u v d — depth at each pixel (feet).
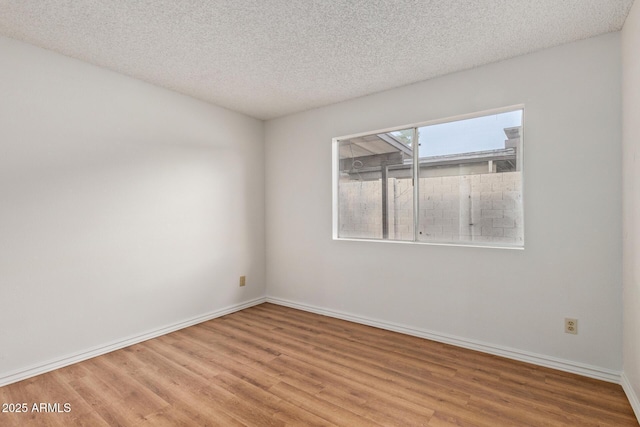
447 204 9.76
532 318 8.18
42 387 7.10
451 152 9.68
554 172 7.86
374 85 10.19
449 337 9.39
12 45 7.38
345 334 10.15
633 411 6.17
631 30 6.34
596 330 7.43
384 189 10.93
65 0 6.15
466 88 9.11
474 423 5.90
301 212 12.71
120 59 8.46
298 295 12.86
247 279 13.04
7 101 7.29
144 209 9.75
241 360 8.39
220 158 12.02
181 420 6.00
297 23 6.97
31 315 7.60
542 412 6.19
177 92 10.66
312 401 6.59
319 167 12.20
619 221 7.16
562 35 7.39
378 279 10.77
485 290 8.83
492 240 9.06
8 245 7.29
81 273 8.42
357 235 11.52
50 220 7.90
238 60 8.58
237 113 12.66
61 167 8.09
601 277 7.37
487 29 7.18
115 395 6.79
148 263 9.84
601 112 7.34
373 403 6.51
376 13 6.64
